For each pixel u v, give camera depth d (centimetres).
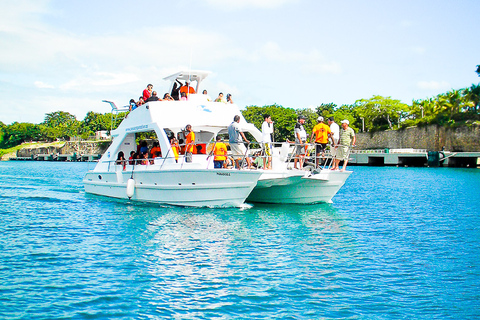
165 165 1759
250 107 8675
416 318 774
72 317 759
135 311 788
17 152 15288
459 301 845
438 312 798
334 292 883
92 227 1433
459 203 2236
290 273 990
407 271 1015
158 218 1573
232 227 1443
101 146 11819
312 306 816
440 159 7181
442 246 1248
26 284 903
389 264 1067
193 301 833
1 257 1082
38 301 821
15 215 1669
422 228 1516
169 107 1895
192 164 1664
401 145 9138
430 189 3069
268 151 1828
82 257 1088
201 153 1906
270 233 1371
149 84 2164
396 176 4734
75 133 16875
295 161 1831
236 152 1748
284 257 1110
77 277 948
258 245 1221
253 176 1597
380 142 9638
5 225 1471
